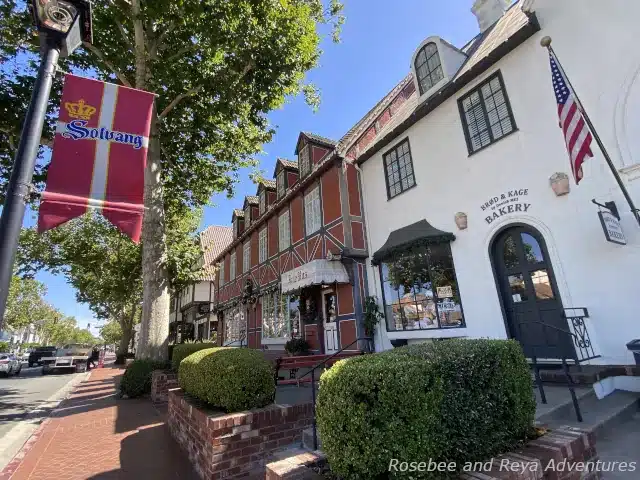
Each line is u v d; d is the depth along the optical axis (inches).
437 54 375.9
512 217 279.9
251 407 173.9
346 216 436.1
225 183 562.6
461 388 99.4
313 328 499.2
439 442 89.5
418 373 90.7
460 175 327.0
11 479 165.0
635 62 220.5
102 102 141.2
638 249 210.8
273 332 620.1
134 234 132.3
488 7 432.1
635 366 196.9
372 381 87.3
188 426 188.1
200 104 439.5
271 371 189.2
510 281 282.2
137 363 365.7
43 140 395.5
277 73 378.3
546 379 220.2
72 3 106.5
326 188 482.0
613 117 227.5
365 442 83.7
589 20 243.9
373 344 395.9
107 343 3447.3
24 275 900.6
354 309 415.5
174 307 1494.8
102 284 952.9
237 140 490.9
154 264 392.8
